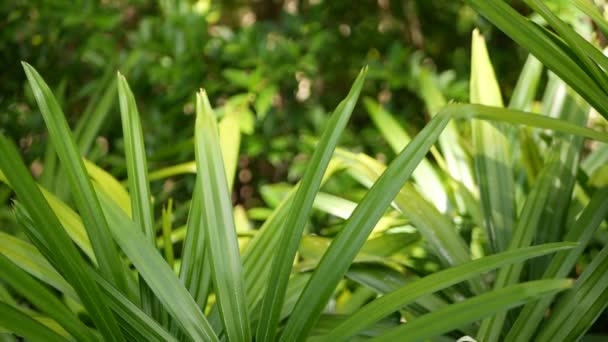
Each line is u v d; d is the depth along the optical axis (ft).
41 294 5.96
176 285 6.48
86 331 6.07
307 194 6.46
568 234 7.34
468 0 6.57
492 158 8.39
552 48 6.56
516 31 6.56
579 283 7.08
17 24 15.98
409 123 17.37
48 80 16.11
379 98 17.92
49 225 6.01
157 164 15.80
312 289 6.38
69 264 6.01
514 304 5.78
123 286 6.59
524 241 7.38
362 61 18.20
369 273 7.72
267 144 16.11
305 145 15.60
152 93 16.74
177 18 15.93
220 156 6.56
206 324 6.46
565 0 10.69
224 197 6.53
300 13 20.17
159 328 6.44
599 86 6.61
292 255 6.45
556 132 8.13
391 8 19.01
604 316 8.00
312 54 15.79
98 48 15.93
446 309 5.90
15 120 15.31
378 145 15.93
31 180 6.00
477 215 8.49
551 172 7.88
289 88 16.46
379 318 6.11
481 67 8.91
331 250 6.39
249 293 7.06
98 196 6.62
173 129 16.21
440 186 9.65
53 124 6.40
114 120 15.23
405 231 8.71
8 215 10.25
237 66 16.29
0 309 5.84
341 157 8.64
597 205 7.40
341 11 19.12
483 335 6.96
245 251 7.27
